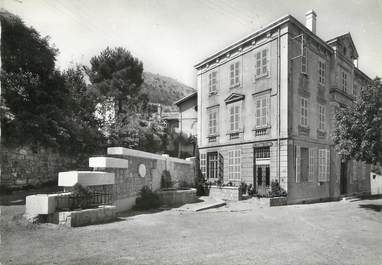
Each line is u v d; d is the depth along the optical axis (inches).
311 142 819.4
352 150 627.2
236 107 884.0
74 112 861.2
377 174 1197.7
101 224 389.4
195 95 1217.4
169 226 406.6
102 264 242.8
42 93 641.6
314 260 280.4
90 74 1151.6
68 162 756.6
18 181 591.5
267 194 747.4
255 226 438.3
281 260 274.4
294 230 420.2
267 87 796.0
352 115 641.0
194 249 297.7
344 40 969.5
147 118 1158.3
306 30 803.4
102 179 443.5
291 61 762.2
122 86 1089.4
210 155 987.3
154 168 666.2
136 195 576.4
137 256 266.7
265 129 793.6
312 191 812.0
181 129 1269.7
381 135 603.2
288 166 731.4
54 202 366.9
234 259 270.5
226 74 937.5
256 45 837.2
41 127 613.3
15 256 252.8
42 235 316.5
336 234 405.7
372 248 335.0
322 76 890.7
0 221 348.2
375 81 632.4
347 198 898.1
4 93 558.9
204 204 652.1
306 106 808.9
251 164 820.0
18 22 567.2
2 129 548.1
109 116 996.6
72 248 280.2
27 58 620.1
